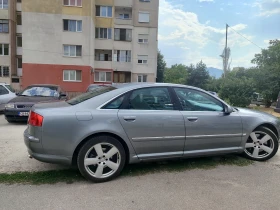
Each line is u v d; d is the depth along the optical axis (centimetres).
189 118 397
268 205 298
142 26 3462
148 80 3512
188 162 443
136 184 351
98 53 3388
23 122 857
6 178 360
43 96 901
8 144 548
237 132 434
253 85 2116
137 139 370
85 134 344
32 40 2783
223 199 311
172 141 389
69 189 332
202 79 4888
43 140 336
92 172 354
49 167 409
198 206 293
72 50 2878
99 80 3372
